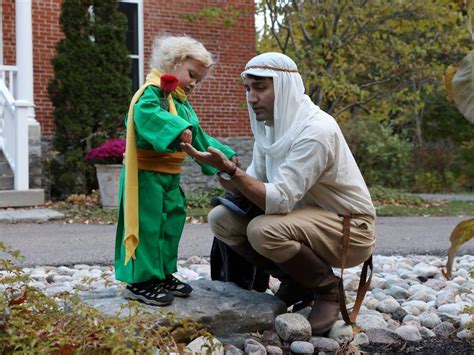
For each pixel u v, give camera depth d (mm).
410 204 14523
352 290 4789
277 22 13375
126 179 3166
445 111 25750
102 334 2336
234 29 14188
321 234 3406
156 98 3160
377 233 8766
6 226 8953
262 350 3180
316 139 3285
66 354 2289
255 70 3367
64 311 2605
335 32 13445
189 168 13531
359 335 3555
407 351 3443
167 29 13648
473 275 3191
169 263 3332
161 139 3051
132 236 3117
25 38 11492
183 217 3393
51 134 12438
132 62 13477
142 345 2365
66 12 11547
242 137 14258
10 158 10891
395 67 14141
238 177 3223
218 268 4062
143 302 3232
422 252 6984
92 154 10789
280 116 3361
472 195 18797
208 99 13914
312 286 3439
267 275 4047
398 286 4715
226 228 3654
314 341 3389
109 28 11695
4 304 2332
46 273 5434
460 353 3414
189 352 2633
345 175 3438
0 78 11727
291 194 3287
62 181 11625
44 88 12438
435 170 21203
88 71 11625
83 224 9266
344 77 13086
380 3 13188
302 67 12844
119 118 11828
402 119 21125
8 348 2279
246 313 3391
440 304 4277
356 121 20672
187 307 3277
